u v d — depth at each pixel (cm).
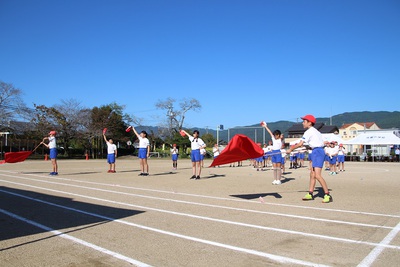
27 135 4806
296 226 565
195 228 553
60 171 1861
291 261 399
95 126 5219
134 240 485
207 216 644
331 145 1842
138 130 6788
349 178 1521
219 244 466
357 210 704
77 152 5509
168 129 6619
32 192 968
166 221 603
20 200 827
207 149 5844
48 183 1207
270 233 521
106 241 480
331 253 427
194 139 1422
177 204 776
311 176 838
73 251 436
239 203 791
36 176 1501
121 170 1989
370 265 386
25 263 392
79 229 546
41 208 722
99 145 5497
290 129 7319
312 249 444
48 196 891
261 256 416
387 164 3328
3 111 4203
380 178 1523
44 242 475
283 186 1151
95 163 3048
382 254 424
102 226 566
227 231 534
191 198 866
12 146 4441
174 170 2055
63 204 771
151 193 956
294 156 2434
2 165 2545
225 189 1059
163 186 1132
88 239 490
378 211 693
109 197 877
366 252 432
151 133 6900
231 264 389
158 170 2041
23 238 494
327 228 552
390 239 489
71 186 1116
